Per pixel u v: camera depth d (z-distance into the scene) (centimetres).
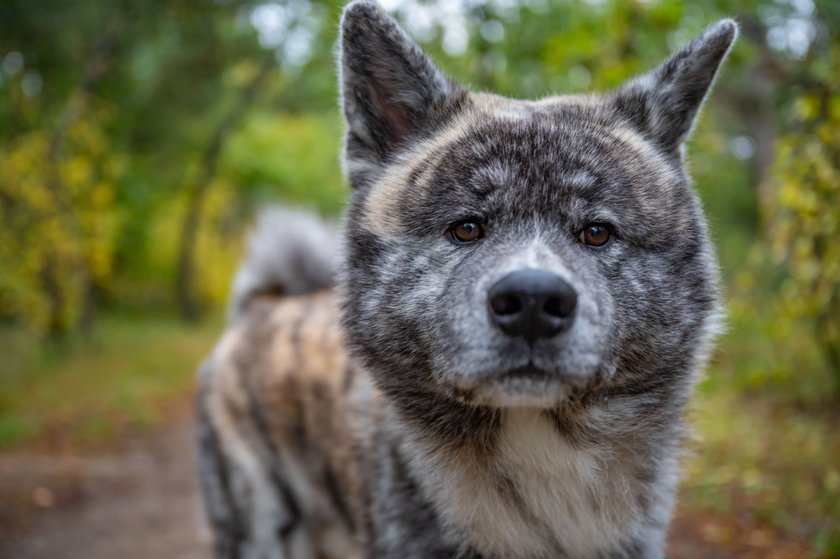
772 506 488
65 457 760
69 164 1261
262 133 2420
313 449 386
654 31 668
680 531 480
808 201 574
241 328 452
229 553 425
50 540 551
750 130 1479
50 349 1266
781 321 682
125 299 2347
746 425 654
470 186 288
